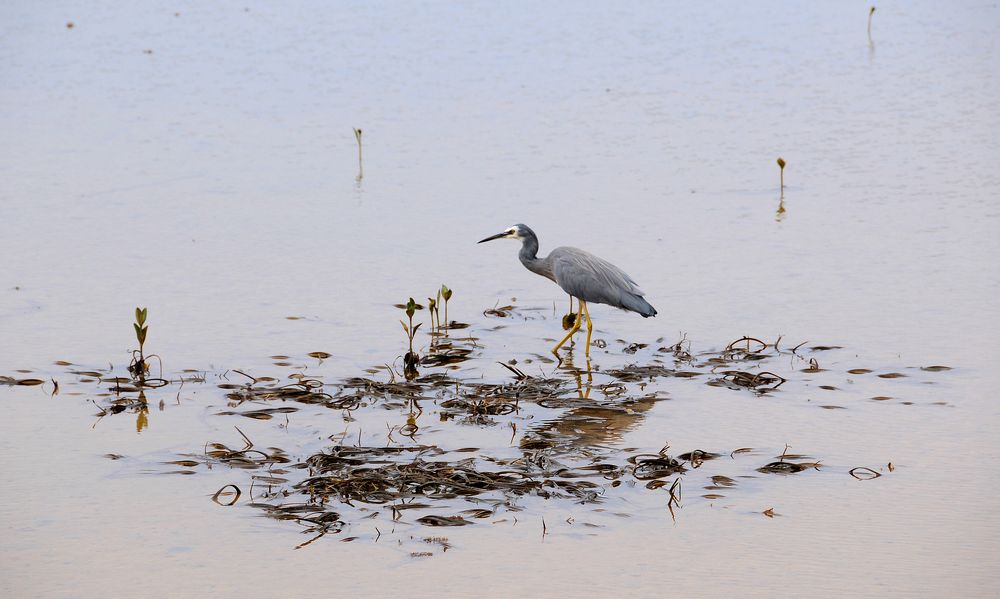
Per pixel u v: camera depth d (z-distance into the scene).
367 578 9.38
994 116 28.64
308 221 21.89
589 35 39.38
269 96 32.28
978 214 21.44
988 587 9.17
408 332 14.72
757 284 18.11
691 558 9.70
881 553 9.76
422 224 21.72
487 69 35.09
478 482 11.01
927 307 16.77
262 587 9.24
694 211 22.31
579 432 12.62
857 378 14.17
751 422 12.85
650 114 30.05
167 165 25.86
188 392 13.83
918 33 38.81
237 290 17.97
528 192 23.72
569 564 9.60
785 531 10.19
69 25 41.72
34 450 12.05
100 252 19.91
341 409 13.38
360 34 39.66
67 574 9.44
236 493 10.98
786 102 30.98
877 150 26.28
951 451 11.90
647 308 15.77
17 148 27.17
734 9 43.41
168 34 40.25
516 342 16.08
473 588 9.21
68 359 14.91
